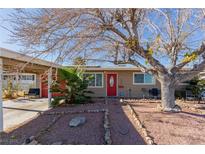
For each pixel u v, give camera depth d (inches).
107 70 721.0
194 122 290.7
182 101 565.0
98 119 318.0
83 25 254.2
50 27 239.6
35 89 775.7
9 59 320.2
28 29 240.1
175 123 283.7
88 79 565.0
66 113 383.2
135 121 295.7
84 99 538.6
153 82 708.0
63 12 236.5
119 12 268.1
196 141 216.2
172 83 362.6
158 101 528.4
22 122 333.4
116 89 726.5
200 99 605.0
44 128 276.7
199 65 355.6
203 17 324.8
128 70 718.5
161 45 377.7
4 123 329.4
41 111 433.4
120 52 366.0
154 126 269.1
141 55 346.3
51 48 252.5
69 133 250.8
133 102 515.8
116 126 272.2
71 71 530.6
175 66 364.2
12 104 558.6
